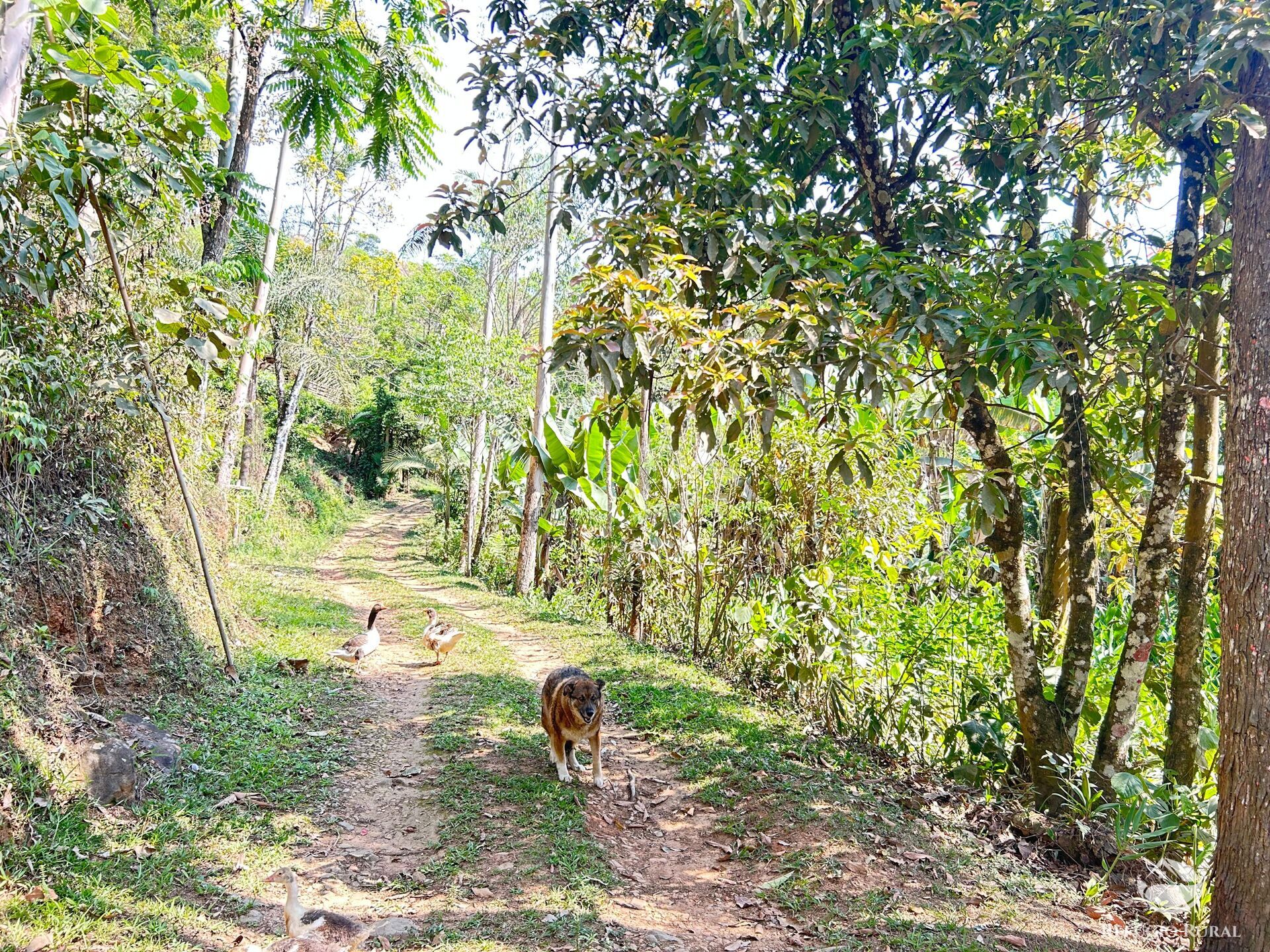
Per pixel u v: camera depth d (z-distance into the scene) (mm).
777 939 4344
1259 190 3869
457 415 22938
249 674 7652
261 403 22281
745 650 10180
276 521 22891
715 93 6086
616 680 9633
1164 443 6012
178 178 5555
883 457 9258
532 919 4258
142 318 6812
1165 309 4949
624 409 6117
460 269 29312
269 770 5762
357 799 5688
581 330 4895
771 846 5406
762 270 5730
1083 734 7422
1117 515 7789
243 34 10219
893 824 5672
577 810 5668
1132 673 6156
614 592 14055
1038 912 4754
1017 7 5824
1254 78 4254
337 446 44438
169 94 4609
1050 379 4555
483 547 22703
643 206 6090
